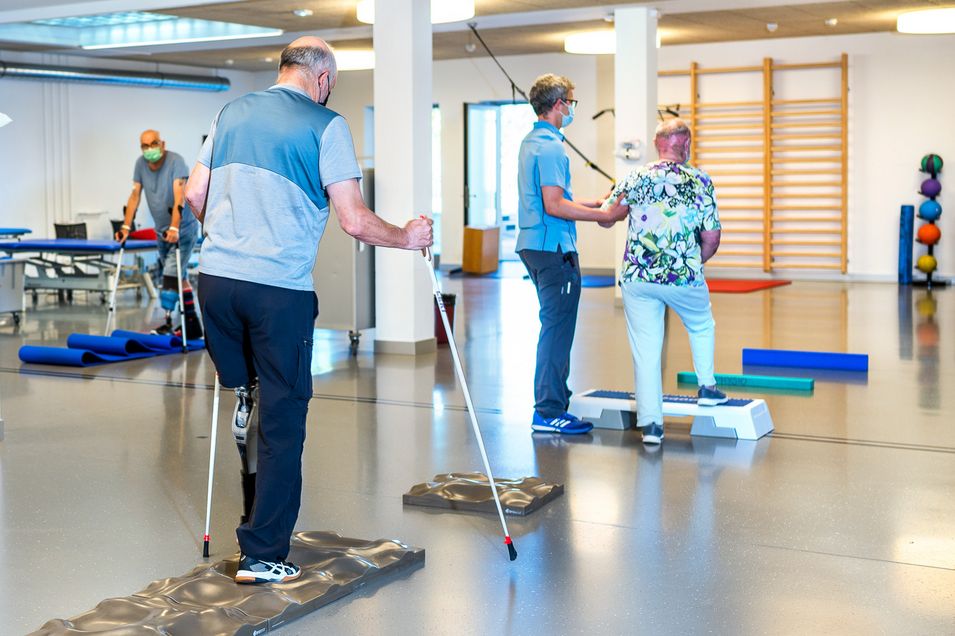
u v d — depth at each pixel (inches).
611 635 106.2
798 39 522.3
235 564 123.9
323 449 187.6
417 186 297.0
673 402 200.8
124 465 176.4
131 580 123.0
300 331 115.6
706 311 191.0
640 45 390.3
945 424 205.6
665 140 184.4
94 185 558.9
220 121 118.7
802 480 165.3
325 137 114.8
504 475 169.3
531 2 376.2
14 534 140.0
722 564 127.0
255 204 114.3
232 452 186.1
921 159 509.4
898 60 509.4
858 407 222.5
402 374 267.4
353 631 107.3
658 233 183.8
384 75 295.9
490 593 117.8
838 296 449.4
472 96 601.3
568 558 129.6
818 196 529.7
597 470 172.4
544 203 189.9
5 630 108.5
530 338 334.3
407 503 153.2
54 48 505.4
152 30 491.8
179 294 312.2
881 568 125.3
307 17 414.6
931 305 415.2
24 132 522.3
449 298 341.1
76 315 405.7
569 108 196.2
